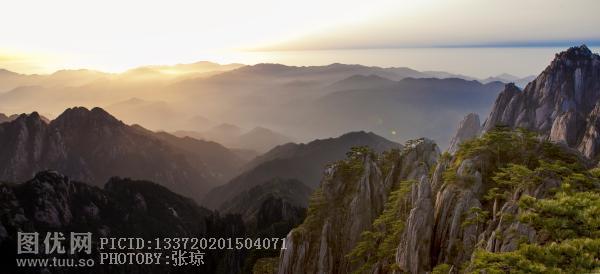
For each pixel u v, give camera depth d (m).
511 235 33.59
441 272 45.47
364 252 71.25
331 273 75.62
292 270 78.31
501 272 28.41
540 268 27.27
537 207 33.69
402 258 52.38
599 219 30.70
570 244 28.89
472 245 45.84
